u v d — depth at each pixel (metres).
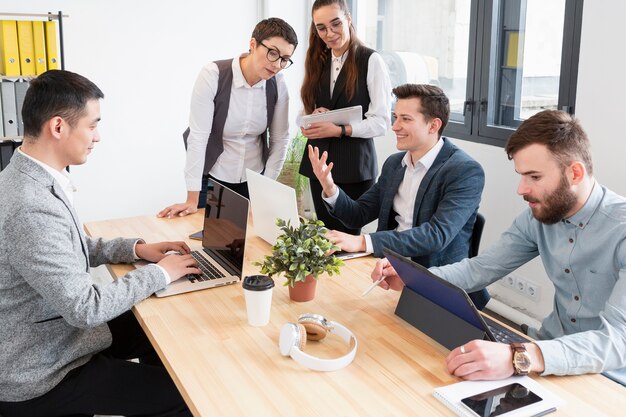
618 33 2.82
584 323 1.82
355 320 1.82
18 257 1.66
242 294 2.00
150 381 1.90
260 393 1.43
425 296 1.76
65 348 1.81
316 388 1.45
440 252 2.39
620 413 1.36
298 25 5.36
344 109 3.01
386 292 2.02
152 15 4.88
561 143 1.65
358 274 2.17
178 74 5.06
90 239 2.31
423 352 1.63
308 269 1.89
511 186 3.57
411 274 1.70
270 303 1.78
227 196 2.22
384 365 1.56
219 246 2.27
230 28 5.18
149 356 2.33
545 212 1.72
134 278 1.91
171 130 5.13
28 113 1.74
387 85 3.12
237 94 3.01
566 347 1.51
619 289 1.61
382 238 2.30
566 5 3.15
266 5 5.21
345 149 3.16
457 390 1.42
